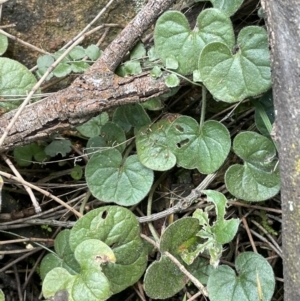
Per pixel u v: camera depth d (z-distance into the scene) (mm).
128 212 286
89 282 265
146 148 294
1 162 303
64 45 309
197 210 284
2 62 291
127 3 311
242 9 297
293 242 246
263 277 280
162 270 284
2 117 285
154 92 280
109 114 306
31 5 306
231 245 303
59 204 310
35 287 311
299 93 245
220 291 278
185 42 278
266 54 271
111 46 281
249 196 287
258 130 301
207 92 309
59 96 279
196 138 290
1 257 300
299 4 247
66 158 312
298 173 244
